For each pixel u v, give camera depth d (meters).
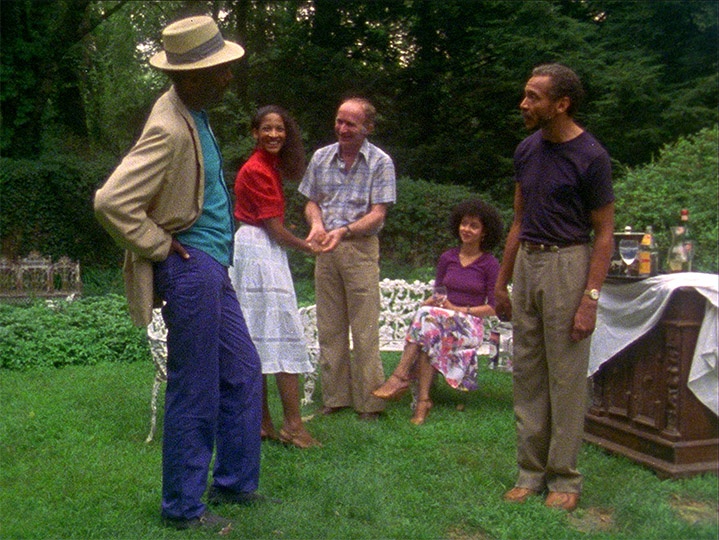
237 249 3.87
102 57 15.81
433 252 9.11
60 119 14.78
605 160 2.94
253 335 3.82
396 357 6.26
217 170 3.02
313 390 4.95
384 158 4.50
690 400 3.28
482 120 9.74
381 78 10.50
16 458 3.74
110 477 3.45
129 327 6.60
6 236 11.48
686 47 5.07
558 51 7.54
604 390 3.72
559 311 3.01
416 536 2.88
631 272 3.53
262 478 3.46
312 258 9.00
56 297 9.86
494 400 4.92
